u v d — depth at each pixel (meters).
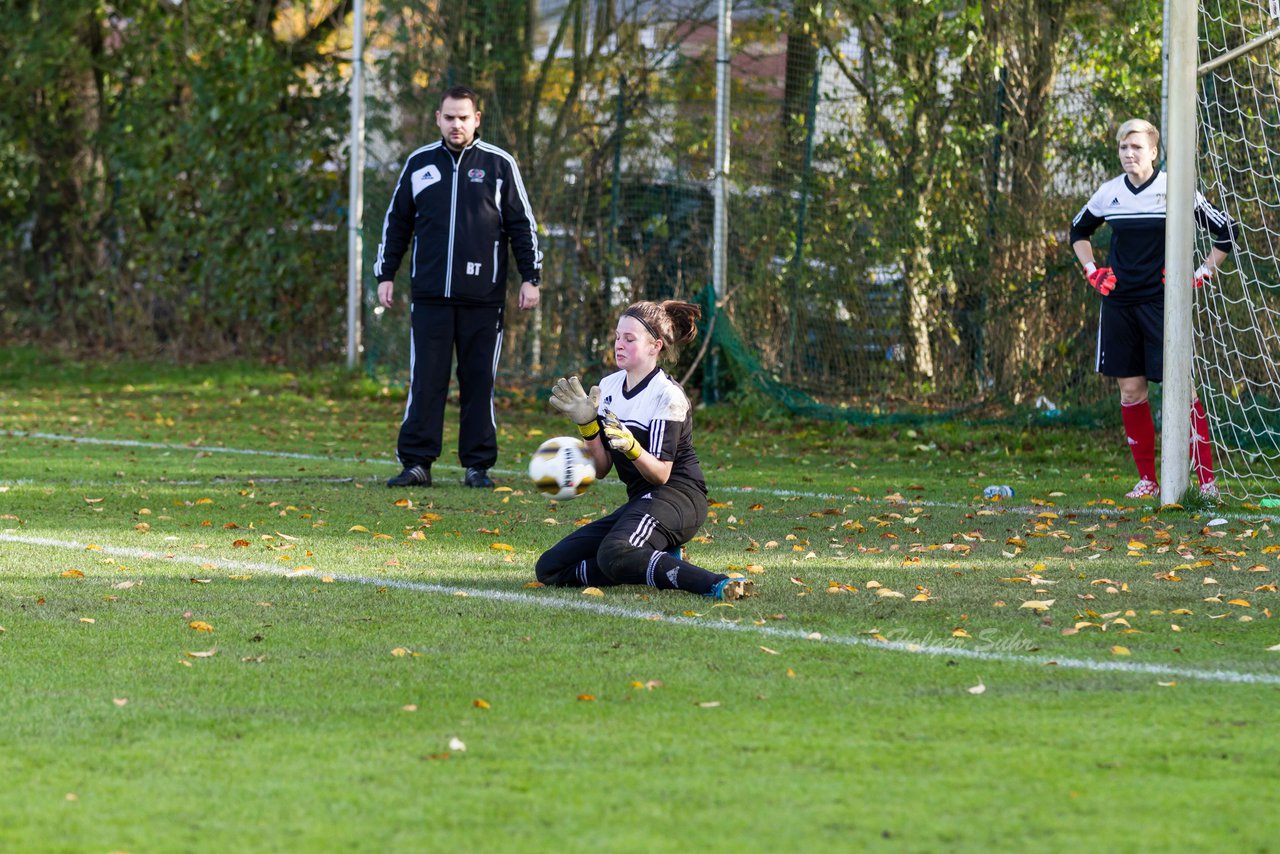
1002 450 41.53
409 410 33.12
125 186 66.50
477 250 32.91
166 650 16.20
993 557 23.08
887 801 11.10
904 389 46.91
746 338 49.00
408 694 14.31
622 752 12.36
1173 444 29.36
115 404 53.28
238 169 63.16
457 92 33.31
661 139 51.22
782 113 48.16
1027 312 44.72
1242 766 11.97
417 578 21.05
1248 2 32.81
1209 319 32.97
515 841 10.25
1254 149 35.56
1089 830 10.48
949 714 13.58
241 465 36.78
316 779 11.62
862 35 46.72
